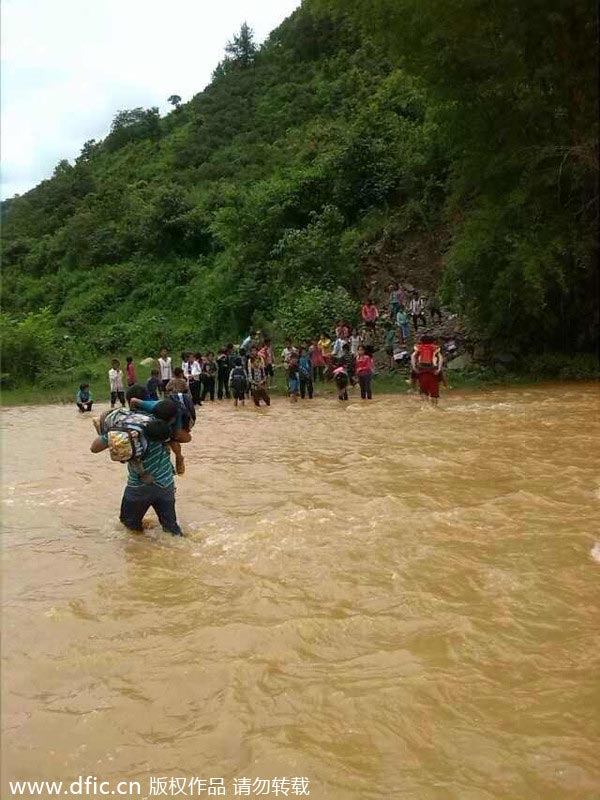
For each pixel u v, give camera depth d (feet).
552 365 66.08
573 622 14.43
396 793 9.37
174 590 16.58
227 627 14.26
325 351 74.90
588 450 31.14
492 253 63.77
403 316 76.69
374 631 14.10
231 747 10.43
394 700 11.54
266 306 97.35
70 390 87.86
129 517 21.22
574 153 60.44
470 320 70.64
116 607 15.57
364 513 22.24
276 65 181.78
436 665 12.72
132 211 143.02
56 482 29.48
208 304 108.68
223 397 71.92
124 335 112.16
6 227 172.55
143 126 193.67
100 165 189.47
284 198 101.45
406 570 17.29
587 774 9.73
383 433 38.91
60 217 166.50
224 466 31.40
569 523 20.62
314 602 15.58
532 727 10.84
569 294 66.90
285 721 11.03
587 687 11.96
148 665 12.86
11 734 10.78
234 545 19.69
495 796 9.30
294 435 40.37
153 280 126.62
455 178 71.77
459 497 23.89
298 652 13.28
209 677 12.39
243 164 140.46
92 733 10.80
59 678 12.48
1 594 16.53
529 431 36.81
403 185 95.20
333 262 90.58
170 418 21.01
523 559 17.88
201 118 171.22
